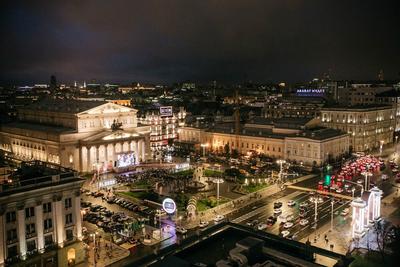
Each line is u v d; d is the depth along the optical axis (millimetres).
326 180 148000
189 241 49188
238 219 114312
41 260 82062
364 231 98062
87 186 153750
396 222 107562
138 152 198875
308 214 118562
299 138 184500
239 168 179875
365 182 138625
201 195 139250
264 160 193750
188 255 46812
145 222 113812
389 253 86875
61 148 173750
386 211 118438
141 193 142625
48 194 83125
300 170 175250
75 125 183000
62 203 85812
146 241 98125
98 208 124375
